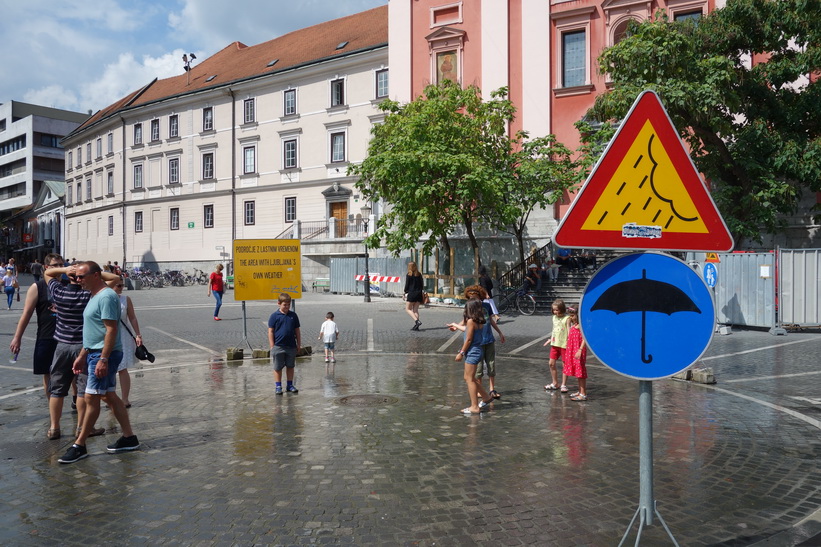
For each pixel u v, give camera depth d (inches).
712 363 441.4
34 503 186.9
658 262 123.3
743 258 645.9
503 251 1046.4
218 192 1736.0
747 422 275.1
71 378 260.5
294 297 521.7
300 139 1579.7
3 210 3395.7
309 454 231.5
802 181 741.3
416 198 821.2
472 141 885.8
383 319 765.3
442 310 883.4
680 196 124.7
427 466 216.4
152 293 1317.7
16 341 275.7
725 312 661.9
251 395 343.3
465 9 1107.9
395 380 384.5
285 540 159.0
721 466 215.0
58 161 3277.6
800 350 498.6
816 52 713.6
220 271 773.9
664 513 174.7
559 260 960.3
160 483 202.2
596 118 778.8
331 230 1357.0
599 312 122.2
